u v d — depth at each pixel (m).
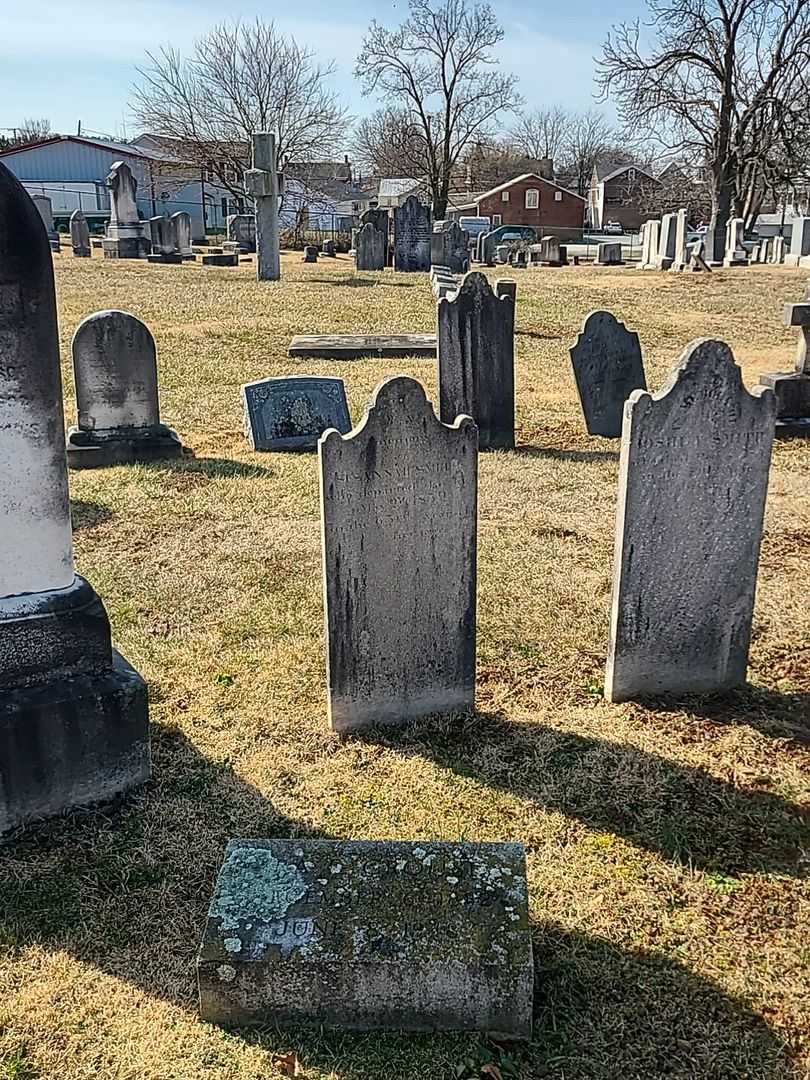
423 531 4.31
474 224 61.56
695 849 3.70
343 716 4.48
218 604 5.85
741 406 4.34
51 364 3.53
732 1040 2.85
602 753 4.32
